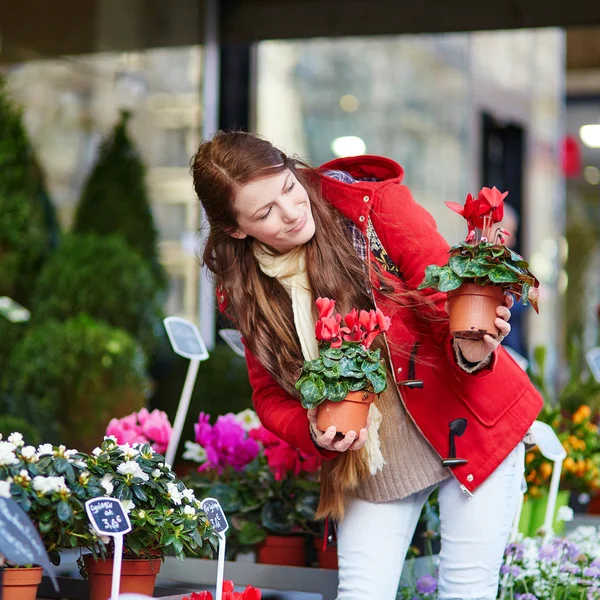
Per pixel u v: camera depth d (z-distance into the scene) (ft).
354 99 39.11
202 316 30.73
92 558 9.42
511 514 9.73
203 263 10.64
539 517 17.21
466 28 21.25
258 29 23.48
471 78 42.70
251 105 32.40
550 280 48.83
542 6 20.74
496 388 9.53
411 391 9.57
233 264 10.06
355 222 9.77
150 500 9.39
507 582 12.72
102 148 28.73
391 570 9.84
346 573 9.89
